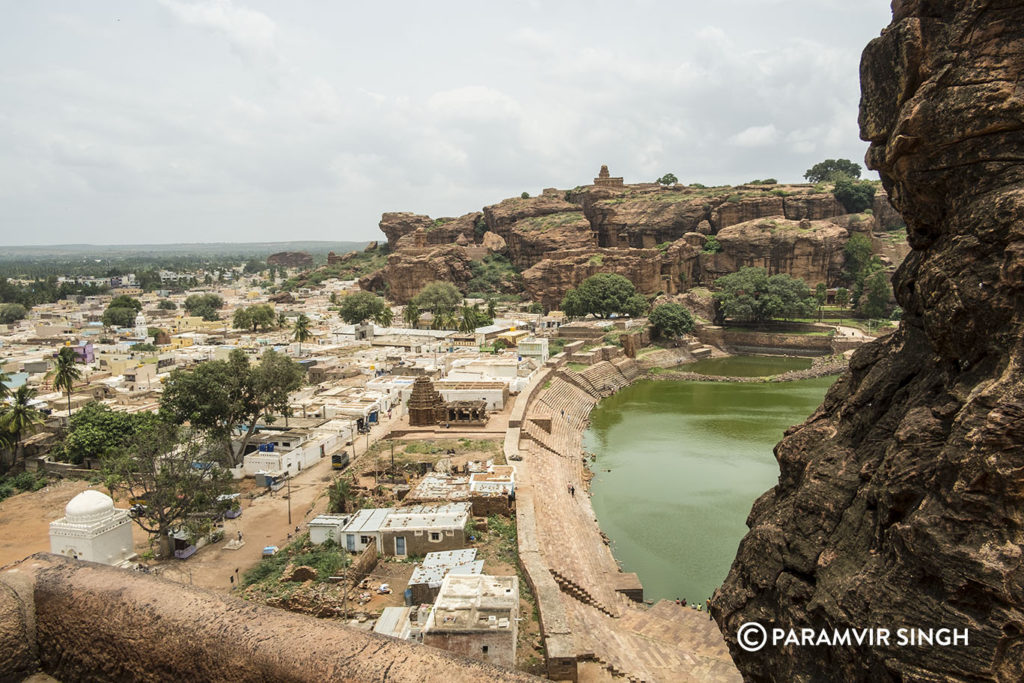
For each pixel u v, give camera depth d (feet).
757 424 280.51
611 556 157.58
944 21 46.70
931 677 38.75
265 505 166.30
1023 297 40.34
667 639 117.70
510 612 93.25
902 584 41.98
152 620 25.88
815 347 452.76
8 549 150.61
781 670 51.65
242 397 197.06
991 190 44.42
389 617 106.11
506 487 156.15
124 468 143.95
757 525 59.67
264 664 23.32
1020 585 36.35
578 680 94.32
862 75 55.42
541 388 299.99
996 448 37.88
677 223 637.71
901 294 57.00
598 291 501.56
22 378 313.32
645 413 309.01
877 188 621.72
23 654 27.96
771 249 554.87
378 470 182.29
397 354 383.24
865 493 48.75
